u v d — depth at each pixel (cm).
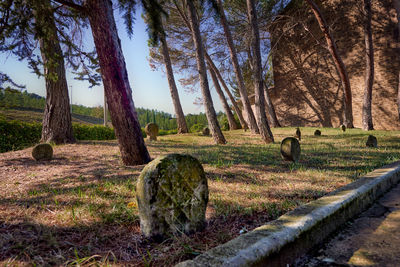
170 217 200
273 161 571
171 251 176
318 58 1938
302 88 2069
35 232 205
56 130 998
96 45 555
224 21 1420
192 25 1040
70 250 175
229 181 391
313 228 177
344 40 1759
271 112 2119
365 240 181
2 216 247
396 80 1510
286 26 2023
